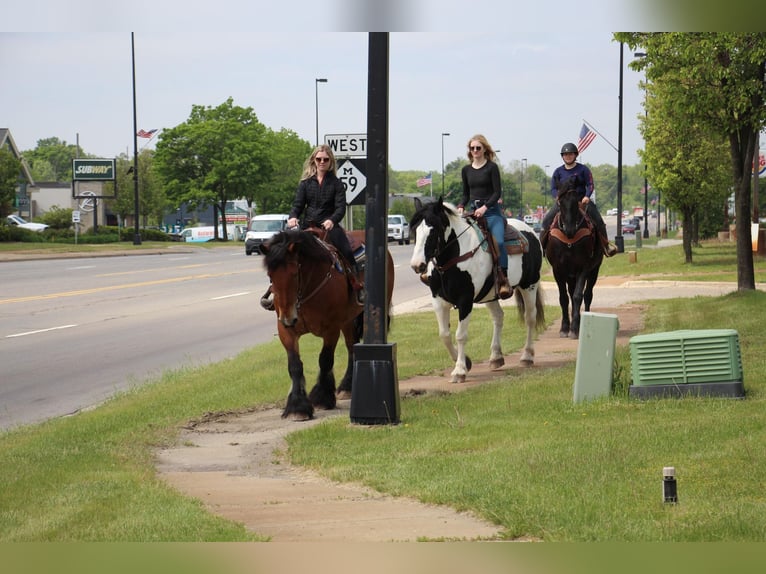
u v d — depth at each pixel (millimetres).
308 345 18453
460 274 13805
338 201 12594
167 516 7336
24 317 24500
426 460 9188
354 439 10586
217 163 97750
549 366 15148
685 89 22359
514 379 13766
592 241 17844
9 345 19750
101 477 8836
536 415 10922
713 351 11117
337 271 12242
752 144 22781
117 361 17781
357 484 8648
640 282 30234
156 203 115312
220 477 9227
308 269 11836
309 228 12523
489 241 14156
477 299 14359
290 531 7039
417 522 7223
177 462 10055
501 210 14609
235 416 12562
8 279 36625
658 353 11281
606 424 10023
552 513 6984
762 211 82375
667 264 39594
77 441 10875
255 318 24234
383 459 9461
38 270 42219
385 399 11391
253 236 58688
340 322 12523
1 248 59812
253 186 100125
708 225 63438
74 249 62594
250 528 7168
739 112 21844
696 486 7480
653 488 7488
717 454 8359
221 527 7027
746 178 22625
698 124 23359
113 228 81812
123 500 7910
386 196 11523
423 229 13258
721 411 10211
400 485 8289
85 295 30250
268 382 14562
